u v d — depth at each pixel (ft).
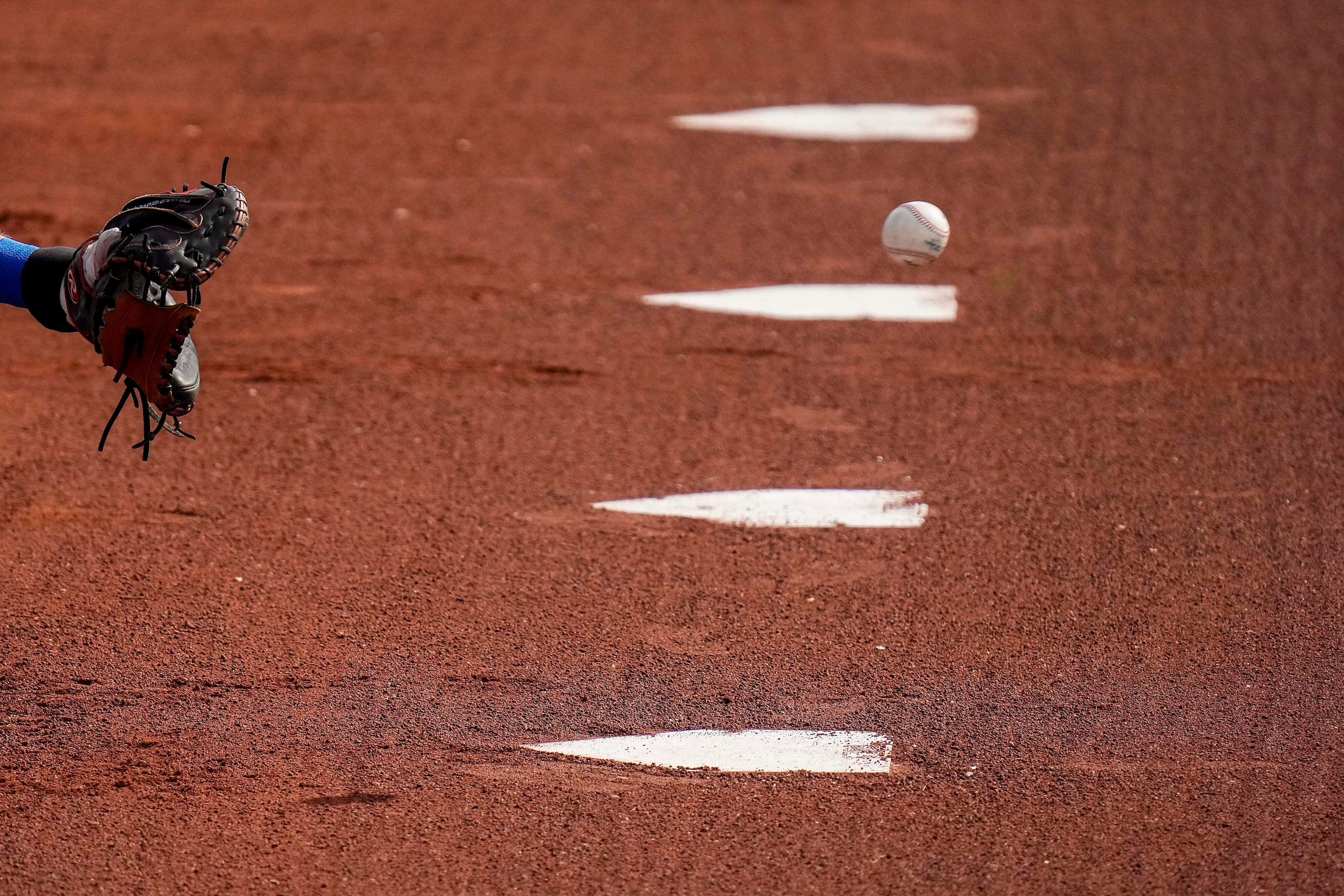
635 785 63.82
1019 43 171.73
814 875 57.98
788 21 180.45
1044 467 92.68
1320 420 98.22
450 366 106.42
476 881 57.57
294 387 102.73
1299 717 68.18
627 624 76.07
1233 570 80.89
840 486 90.63
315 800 62.49
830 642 74.59
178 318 62.95
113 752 65.46
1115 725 67.77
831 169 141.90
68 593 77.56
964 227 129.70
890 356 108.37
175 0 188.65
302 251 124.77
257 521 85.61
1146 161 141.59
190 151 143.84
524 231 129.18
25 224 126.11
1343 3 178.40
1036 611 77.20
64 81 160.66
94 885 57.21
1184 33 172.45
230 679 70.85
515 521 86.22
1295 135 145.69
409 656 73.00
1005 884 57.31
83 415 98.02
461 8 185.98
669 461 93.66
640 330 112.37
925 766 65.05
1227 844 59.47
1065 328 112.37
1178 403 100.99
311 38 175.52
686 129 150.82
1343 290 117.39
